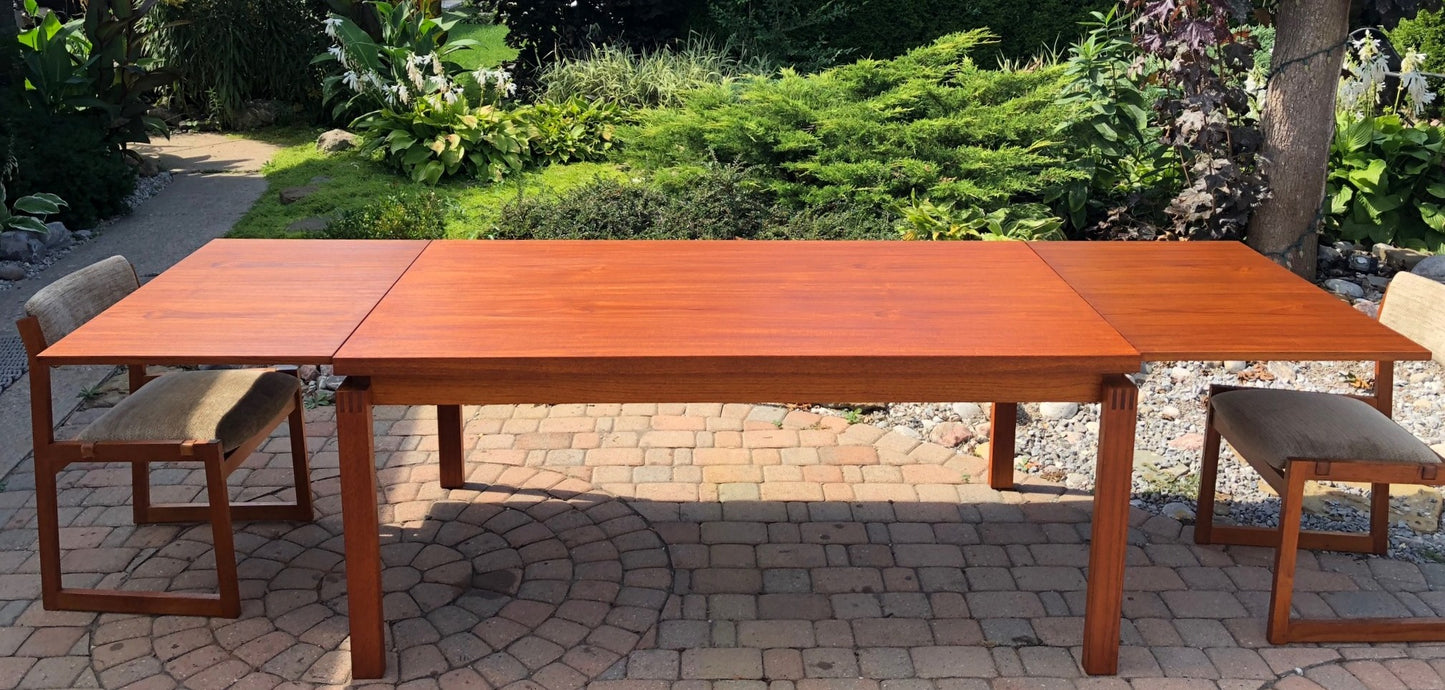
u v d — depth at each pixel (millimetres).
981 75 6770
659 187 6461
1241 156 5582
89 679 2768
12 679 2762
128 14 7867
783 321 2779
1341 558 3365
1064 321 2789
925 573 3291
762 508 3662
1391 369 3191
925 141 6355
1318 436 2881
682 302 2938
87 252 6289
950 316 2826
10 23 8031
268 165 8336
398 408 4371
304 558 3340
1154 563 3342
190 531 3494
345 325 2734
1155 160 6074
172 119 9797
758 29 9828
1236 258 3426
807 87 6914
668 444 4113
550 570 3287
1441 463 2811
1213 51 5641
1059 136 6273
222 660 2852
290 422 3449
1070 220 6230
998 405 3672
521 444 4098
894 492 3773
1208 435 3342
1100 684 2771
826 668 2838
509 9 10461
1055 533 3521
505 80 8555
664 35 10352
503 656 2877
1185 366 4867
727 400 2641
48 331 2885
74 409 4336
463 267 3279
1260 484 3844
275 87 9938
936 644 2947
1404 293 3184
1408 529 3543
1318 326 2742
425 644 2924
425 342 2609
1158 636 2977
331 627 3002
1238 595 3174
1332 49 5301
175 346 2574
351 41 8594
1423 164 6137
